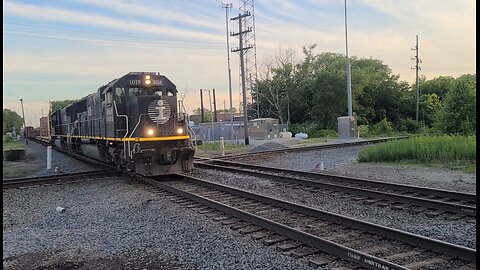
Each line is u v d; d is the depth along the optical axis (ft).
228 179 49.49
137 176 50.01
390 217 28.66
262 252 21.71
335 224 26.45
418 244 21.07
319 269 19.04
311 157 75.97
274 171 57.26
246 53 133.49
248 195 36.63
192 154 52.16
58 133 117.08
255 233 25.05
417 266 18.40
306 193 39.06
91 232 27.40
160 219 29.91
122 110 53.06
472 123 94.53
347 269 18.56
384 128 168.96
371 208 31.71
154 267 20.47
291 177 47.03
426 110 195.11
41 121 215.51
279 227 24.47
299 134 155.84
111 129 55.62
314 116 200.85
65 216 32.55
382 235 23.20
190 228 27.14
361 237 23.43
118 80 52.85
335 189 39.27
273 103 220.43
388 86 206.69
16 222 31.63
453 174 46.62
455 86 100.48
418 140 65.82
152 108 49.57
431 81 230.48
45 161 84.07
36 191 44.65
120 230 27.53
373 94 205.77
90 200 39.09
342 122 133.69
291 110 214.28
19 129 341.21
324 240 21.06
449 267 18.30
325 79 194.59
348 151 84.48
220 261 20.74
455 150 57.26
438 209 29.71
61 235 27.04
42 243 25.23
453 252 19.34
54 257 22.52
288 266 19.63
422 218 28.09
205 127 152.15
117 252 23.02
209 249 22.68
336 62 218.79
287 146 101.96
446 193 34.04
